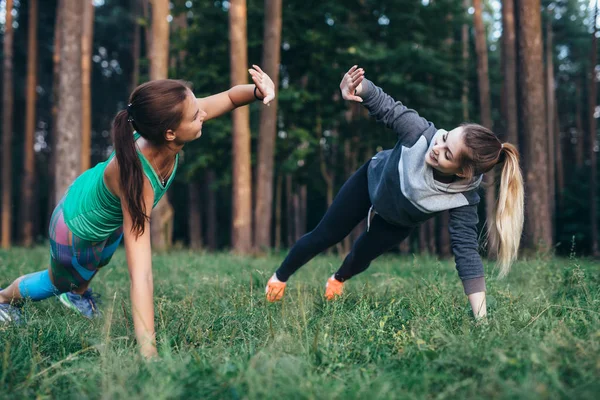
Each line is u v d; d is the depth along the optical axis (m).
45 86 25.28
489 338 2.26
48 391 1.94
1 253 8.02
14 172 26.45
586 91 28.89
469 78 17.81
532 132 9.91
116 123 2.57
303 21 14.63
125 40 24.77
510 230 2.94
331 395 1.77
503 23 14.72
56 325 2.85
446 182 2.93
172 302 3.49
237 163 11.69
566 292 3.68
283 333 2.47
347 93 3.03
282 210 27.67
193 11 14.87
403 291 3.85
